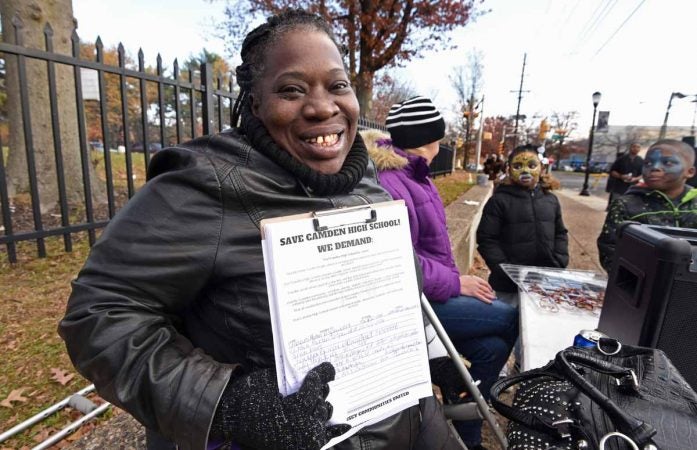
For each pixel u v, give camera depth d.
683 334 1.18
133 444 1.62
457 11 11.02
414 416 1.15
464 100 30.94
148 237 0.84
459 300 1.96
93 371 0.81
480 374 2.01
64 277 3.46
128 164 3.53
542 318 1.79
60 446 1.78
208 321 0.96
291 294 0.82
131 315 0.82
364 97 11.30
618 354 1.08
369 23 10.23
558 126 50.03
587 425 0.86
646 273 1.24
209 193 0.87
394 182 1.92
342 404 0.88
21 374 2.22
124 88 3.45
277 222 0.81
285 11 1.01
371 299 0.93
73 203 5.42
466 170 28.06
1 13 4.92
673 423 0.81
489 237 2.97
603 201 15.20
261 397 0.79
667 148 2.27
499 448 2.18
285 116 0.95
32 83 4.99
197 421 0.78
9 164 5.53
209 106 3.70
